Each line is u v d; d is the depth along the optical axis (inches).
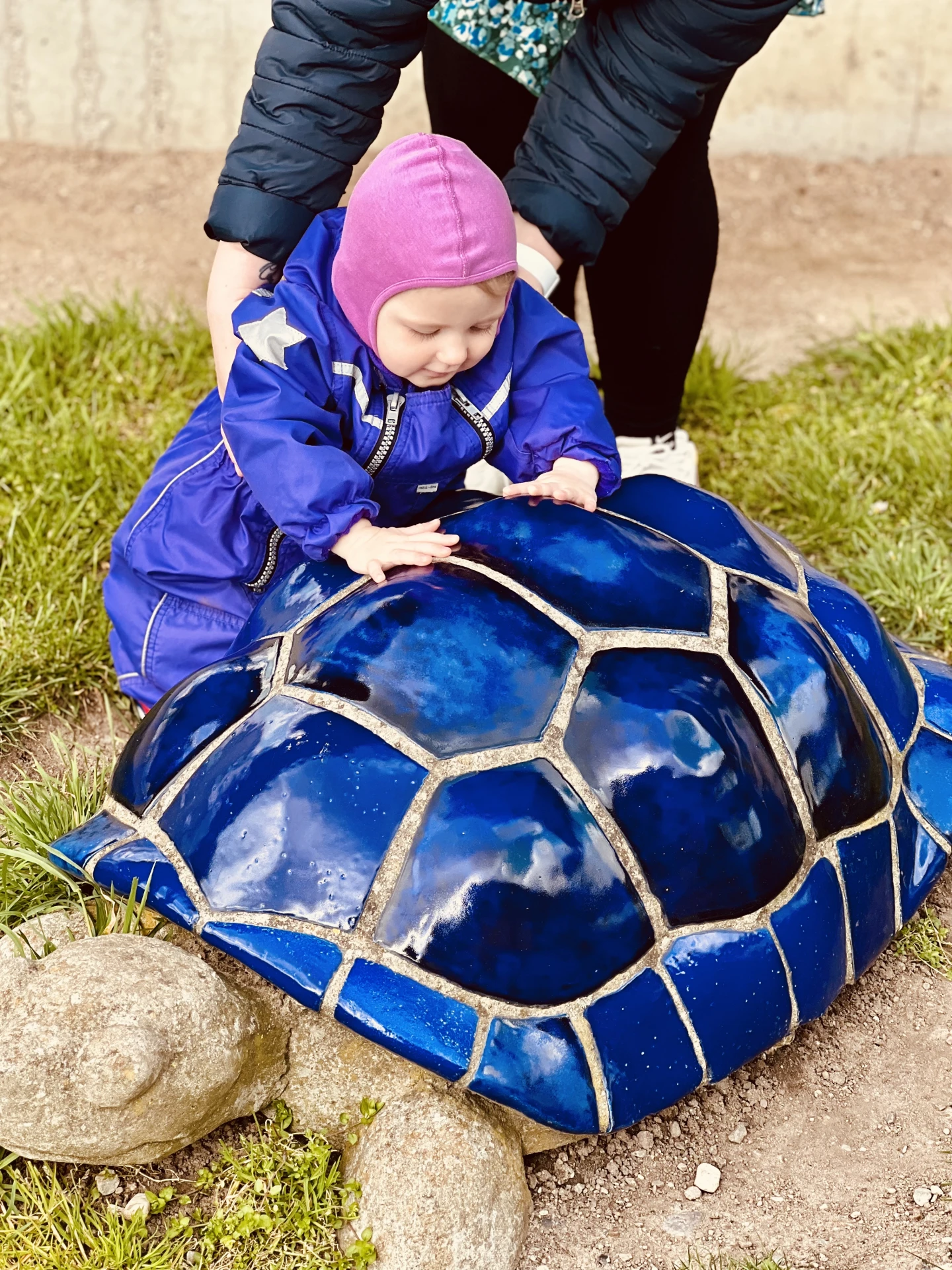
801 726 71.7
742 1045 66.4
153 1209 64.8
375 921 62.3
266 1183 64.8
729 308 167.8
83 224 180.4
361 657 67.7
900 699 81.5
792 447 130.7
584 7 81.3
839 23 202.4
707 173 99.6
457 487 82.5
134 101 198.7
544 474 76.1
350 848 63.0
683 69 77.8
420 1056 60.4
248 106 77.3
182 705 71.7
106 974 60.4
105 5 193.3
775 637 73.9
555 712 65.9
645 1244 65.9
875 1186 68.7
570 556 71.6
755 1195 68.5
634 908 64.4
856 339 152.9
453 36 95.0
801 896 69.3
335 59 74.1
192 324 146.6
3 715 96.3
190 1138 63.3
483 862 62.1
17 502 115.5
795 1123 72.4
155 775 69.5
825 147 209.0
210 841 65.2
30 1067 57.1
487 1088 60.7
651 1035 64.0
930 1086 74.3
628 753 65.7
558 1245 65.7
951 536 119.3
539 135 82.0
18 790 88.9
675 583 73.0
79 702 101.0
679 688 68.2
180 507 84.4
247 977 67.9
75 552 112.7
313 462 69.4
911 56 204.5
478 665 66.7
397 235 65.7
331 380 71.9
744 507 124.6
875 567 112.2
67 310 143.9
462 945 61.8
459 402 75.5
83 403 132.1
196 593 86.5
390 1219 60.7
